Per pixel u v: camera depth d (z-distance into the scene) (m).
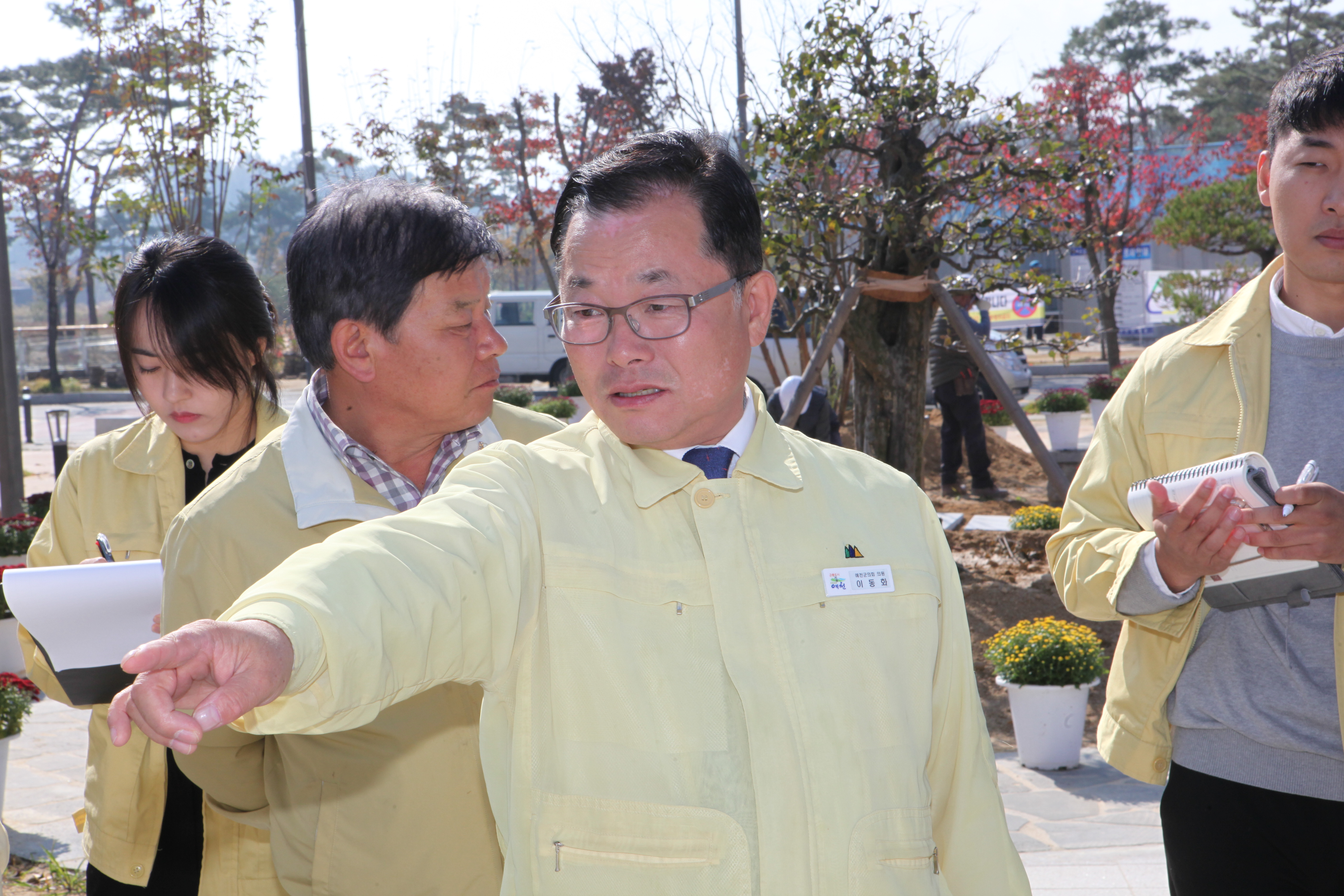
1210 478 1.86
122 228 13.11
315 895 1.81
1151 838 4.60
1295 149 2.25
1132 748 2.42
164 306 2.35
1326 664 2.20
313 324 1.92
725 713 1.35
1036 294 8.35
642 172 1.44
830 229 7.72
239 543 1.86
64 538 2.63
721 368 1.45
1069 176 7.93
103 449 2.63
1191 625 2.30
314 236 1.89
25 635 2.35
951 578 1.61
